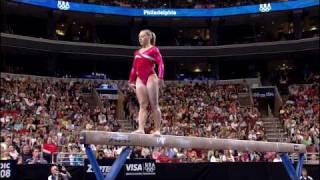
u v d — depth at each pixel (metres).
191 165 18.03
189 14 39.34
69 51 37.56
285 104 34.03
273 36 41.97
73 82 35.44
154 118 9.32
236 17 40.16
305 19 41.56
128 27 42.00
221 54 40.03
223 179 18.28
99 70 40.97
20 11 37.00
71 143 22.61
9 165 15.60
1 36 34.09
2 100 27.95
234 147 11.18
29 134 22.83
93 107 32.38
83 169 16.75
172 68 41.81
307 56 41.00
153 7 39.72
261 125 30.16
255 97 35.72
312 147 24.53
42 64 38.97
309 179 17.91
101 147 21.36
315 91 35.16
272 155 21.91
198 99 34.69
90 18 39.34
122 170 16.98
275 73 41.47
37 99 29.84
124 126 30.34
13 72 37.19
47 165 16.22
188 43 42.25
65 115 28.59
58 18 38.50
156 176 17.66
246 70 42.34
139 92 9.24
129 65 41.44
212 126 29.08
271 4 38.41
